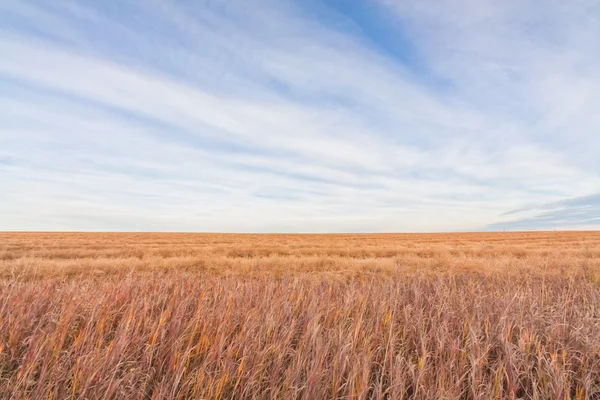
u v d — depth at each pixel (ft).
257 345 9.95
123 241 101.40
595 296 16.53
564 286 18.22
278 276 31.89
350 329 11.24
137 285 16.42
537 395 8.45
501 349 10.76
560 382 8.59
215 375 8.38
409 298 16.42
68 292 14.47
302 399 7.98
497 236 169.48
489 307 13.79
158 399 7.74
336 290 16.63
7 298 12.58
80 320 12.59
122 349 9.38
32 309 12.39
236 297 14.69
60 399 7.90
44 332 10.14
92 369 8.58
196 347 9.99
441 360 9.50
